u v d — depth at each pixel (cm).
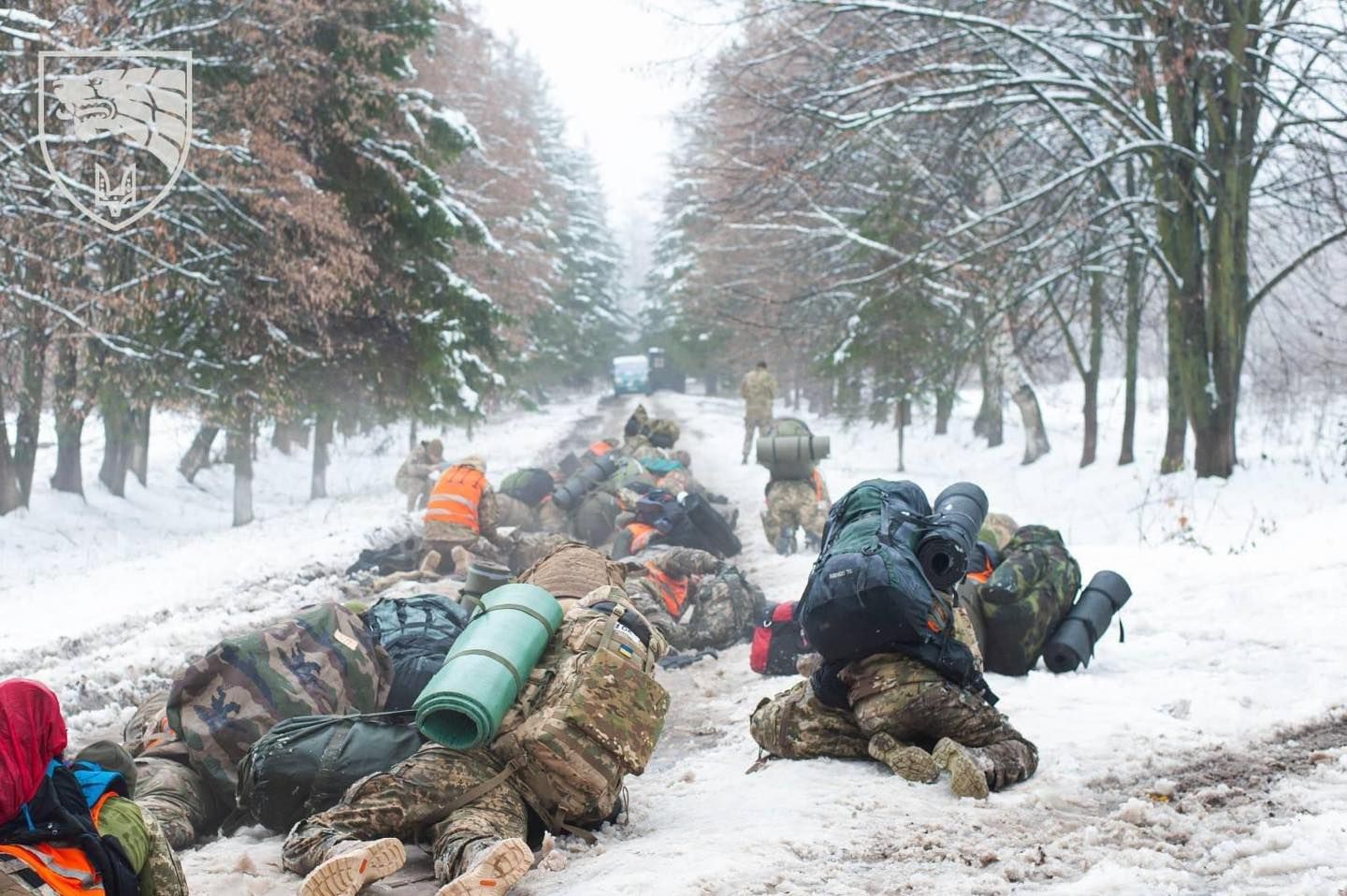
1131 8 1738
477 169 3359
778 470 1322
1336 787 485
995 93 1853
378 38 1945
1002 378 2494
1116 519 1677
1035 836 441
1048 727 593
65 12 1490
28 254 1588
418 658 618
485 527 1140
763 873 402
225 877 414
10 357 1875
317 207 1784
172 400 1892
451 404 2347
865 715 527
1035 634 710
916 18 1822
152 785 502
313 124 1967
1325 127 1698
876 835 442
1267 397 2873
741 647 909
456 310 2248
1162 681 674
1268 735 570
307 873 413
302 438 3278
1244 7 1675
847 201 2553
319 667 546
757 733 580
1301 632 755
